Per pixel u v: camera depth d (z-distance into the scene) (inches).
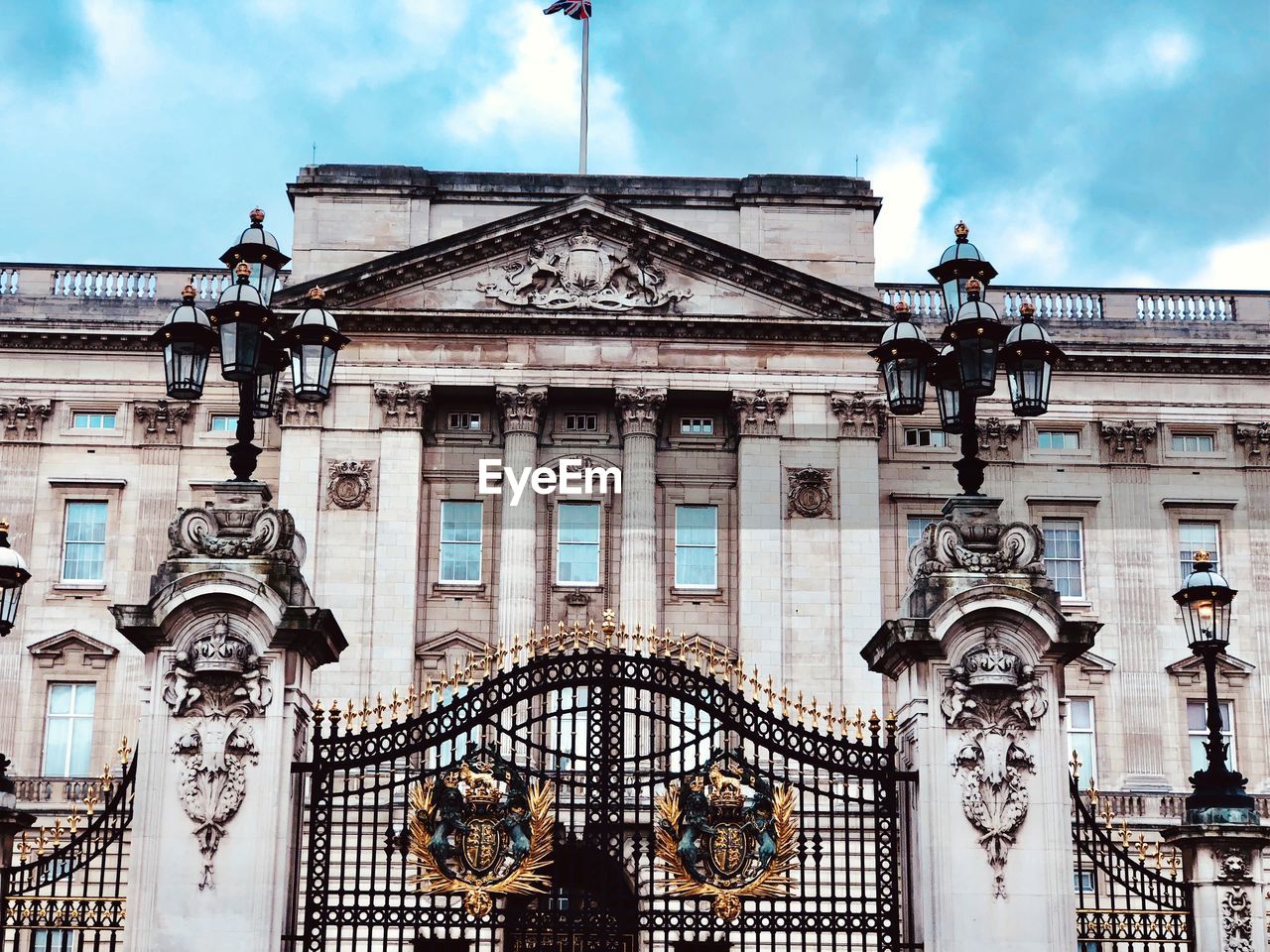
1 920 798.5
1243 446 2484.0
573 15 2578.7
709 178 2476.6
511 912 811.4
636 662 837.2
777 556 2306.8
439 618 2309.3
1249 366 2490.2
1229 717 2390.5
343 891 793.6
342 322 2345.0
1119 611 2418.8
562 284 2375.7
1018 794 796.6
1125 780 2330.2
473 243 2356.1
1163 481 2472.9
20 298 2444.6
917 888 805.9
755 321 2362.2
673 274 2394.2
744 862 810.8
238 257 882.8
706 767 823.1
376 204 2431.1
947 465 2447.1
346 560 2273.6
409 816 838.5
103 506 2399.1
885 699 2235.5
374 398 2332.7
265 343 886.4
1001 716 805.2
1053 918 785.6
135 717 2304.4
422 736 818.8
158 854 767.1
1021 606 807.7
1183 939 820.0
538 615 2306.8
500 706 824.9
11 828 809.5
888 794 816.3
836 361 2373.3
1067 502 2454.5
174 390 847.7
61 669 2322.8
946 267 908.6
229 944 757.9
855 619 2284.7
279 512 813.9
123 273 2476.6
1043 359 871.7
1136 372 2496.3
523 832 810.2
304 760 821.2
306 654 808.9
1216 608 892.0
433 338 2357.3
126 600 2352.4
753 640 2274.9
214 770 775.7
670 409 2404.0
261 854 768.9
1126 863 834.2
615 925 810.2
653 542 2306.8
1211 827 814.5
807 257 2447.1
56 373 2425.0
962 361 852.0
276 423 2418.8
